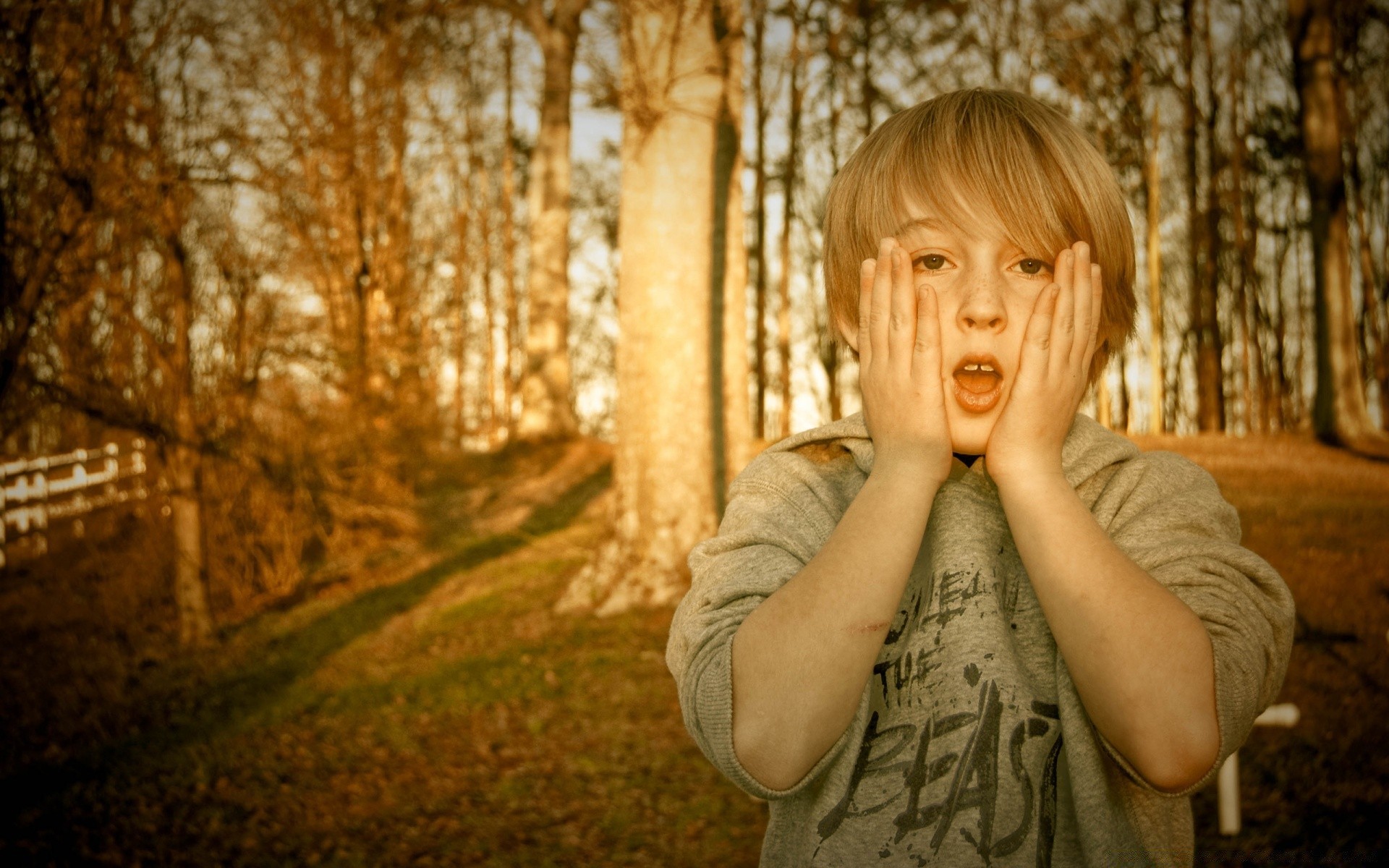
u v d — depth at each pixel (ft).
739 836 15.31
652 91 26.16
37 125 19.13
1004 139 2.64
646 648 23.63
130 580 32.14
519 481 53.31
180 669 25.88
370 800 17.28
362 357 38.32
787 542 2.72
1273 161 82.02
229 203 27.07
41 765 19.08
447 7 31.86
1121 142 68.80
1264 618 2.50
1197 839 12.96
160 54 22.29
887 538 2.32
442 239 65.16
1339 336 54.54
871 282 2.60
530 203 63.57
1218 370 77.51
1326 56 56.44
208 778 18.39
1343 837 12.49
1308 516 33.86
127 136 21.57
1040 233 2.59
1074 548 2.30
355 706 21.89
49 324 21.93
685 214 26.61
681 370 26.84
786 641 2.27
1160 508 2.70
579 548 37.99
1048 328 2.43
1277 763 15.25
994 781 2.51
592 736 19.27
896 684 2.69
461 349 52.90
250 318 30.81
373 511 38.32
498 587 32.27
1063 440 2.53
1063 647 2.28
